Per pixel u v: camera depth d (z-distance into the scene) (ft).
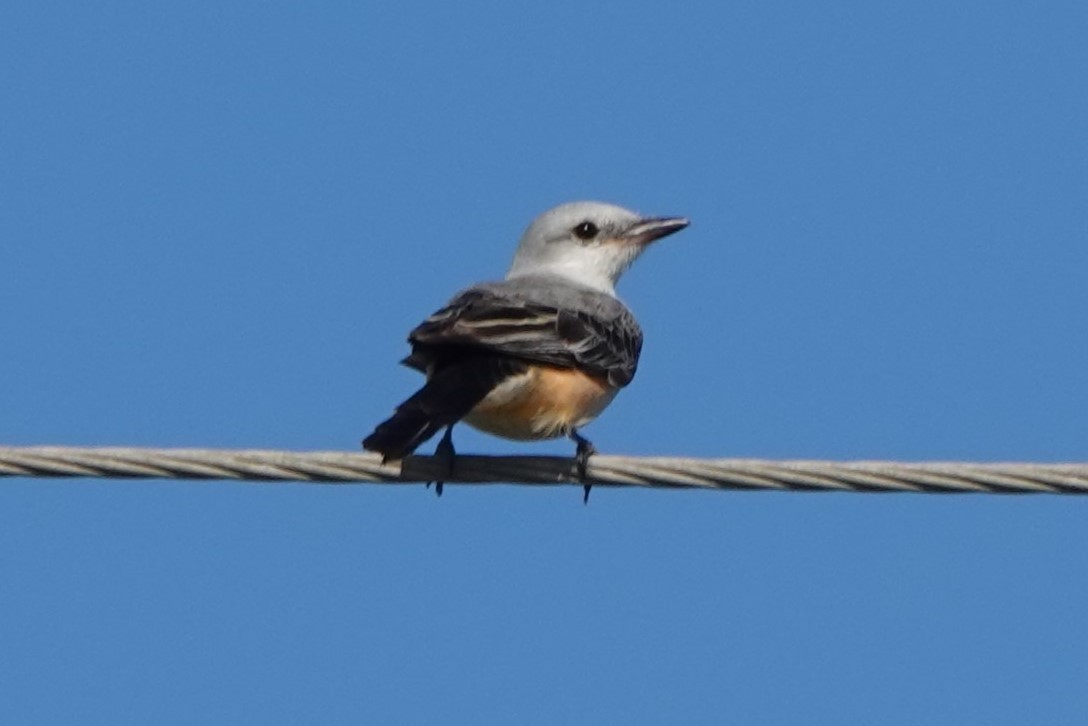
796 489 39.63
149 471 39.32
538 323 44.93
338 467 39.86
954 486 38.86
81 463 39.06
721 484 40.09
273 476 39.81
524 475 41.50
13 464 38.88
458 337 43.83
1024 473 38.63
